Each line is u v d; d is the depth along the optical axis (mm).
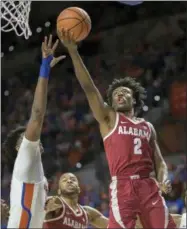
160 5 19812
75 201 6902
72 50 5906
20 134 6000
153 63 19000
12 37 21281
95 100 5961
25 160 5449
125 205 5703
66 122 18391
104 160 16344
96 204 14570
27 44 21250
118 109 6082
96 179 16000
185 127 16484
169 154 16062
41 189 5535
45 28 20969
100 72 19531
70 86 19891
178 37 19266
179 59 18688
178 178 14172
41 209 5555
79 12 5941
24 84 20750
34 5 20781
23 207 5449
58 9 20859
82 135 17719
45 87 5500
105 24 20625
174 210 13234
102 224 7031
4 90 20766
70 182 6863
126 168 5812
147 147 5957
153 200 5750
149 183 5828
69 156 17109
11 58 21406
